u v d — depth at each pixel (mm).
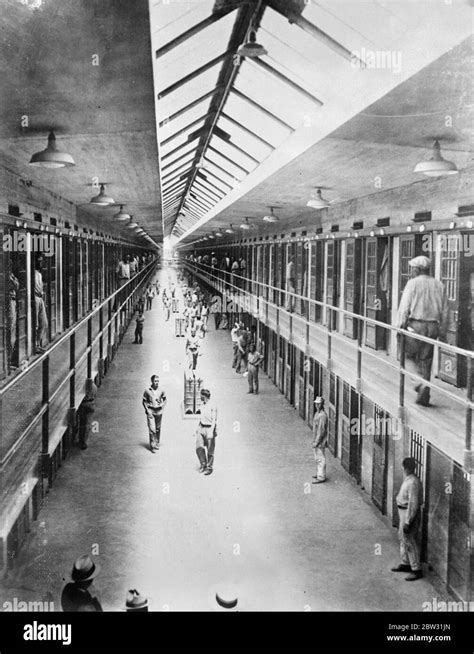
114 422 12438
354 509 9102
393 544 7996
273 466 10727
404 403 6969
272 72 7160
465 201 7066
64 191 11688
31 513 7586
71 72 4277
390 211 9562
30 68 4195
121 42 3703
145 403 10820
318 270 14320
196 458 10695
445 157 6613
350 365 9422
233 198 13625
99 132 6266
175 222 42094
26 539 7359
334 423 11781
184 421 12711
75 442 11148
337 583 6957
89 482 9445
